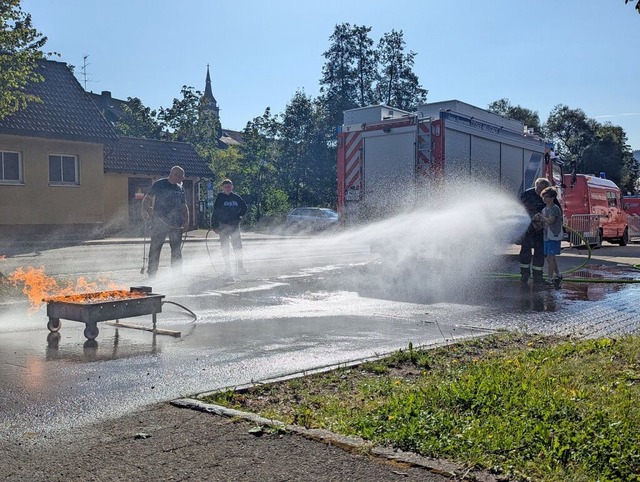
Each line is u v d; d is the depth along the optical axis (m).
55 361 6.75
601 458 4.05
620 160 75.69
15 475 3.89
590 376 5.94
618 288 13.15
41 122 27.83
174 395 5.56
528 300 11.48
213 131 53.94
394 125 16.27
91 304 7.64
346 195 17.03
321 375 6.22
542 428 4.44
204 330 8.54
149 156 35.94
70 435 4.56
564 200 24.61
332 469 3.95
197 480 3.81
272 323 9.10
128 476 3.87
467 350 7.36
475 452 4.13
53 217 28.42
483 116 17.19
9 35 15.09
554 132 79.94
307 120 48.31
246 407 5.19
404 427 4.48
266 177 47.41
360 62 52.91
